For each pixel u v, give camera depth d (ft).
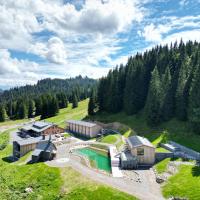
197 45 423.64
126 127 342.64
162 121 310.04
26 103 631.56
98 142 305.94
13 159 280.51
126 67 434.30
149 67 394.32
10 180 190.70
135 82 376.27
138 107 375.25
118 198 151.02
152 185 169.37
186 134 264.11
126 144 263.90
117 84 411.75
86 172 195.93
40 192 170.91
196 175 169.37
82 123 369.09
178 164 197.36
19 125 517.55
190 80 292.81
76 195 160.97
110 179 180.75
